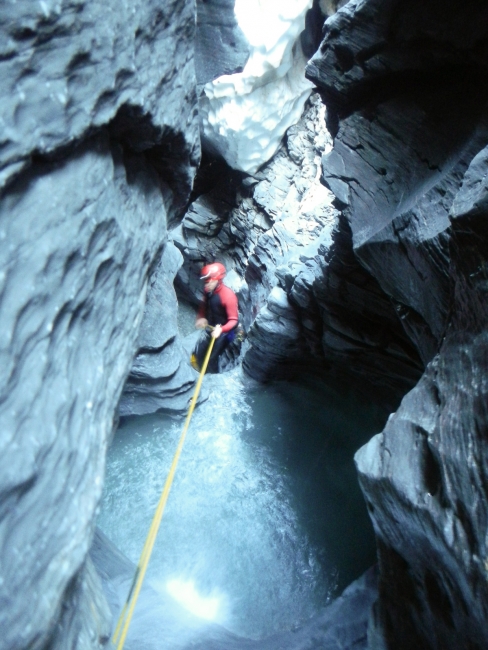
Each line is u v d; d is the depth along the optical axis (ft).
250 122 29.25
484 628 5.36
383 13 10.54
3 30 3.63
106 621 5.71
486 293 6.42
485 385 5.97
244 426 19.76
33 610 3.23
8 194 3.83
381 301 15.33
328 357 18.76
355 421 19.61
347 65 12.10
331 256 15.94
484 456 5.61
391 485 6.94
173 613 11.08
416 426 7.15
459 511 5.71
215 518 16.39
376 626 8.71
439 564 6.44
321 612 11.48
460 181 9.47
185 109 7.15
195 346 25.90
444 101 10.85
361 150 12.84
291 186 32.04
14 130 3.78
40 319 3.93
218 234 35.35
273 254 28.68
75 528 3.76
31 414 3.62
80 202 4.66
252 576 14.76
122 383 5.52
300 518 16.47
